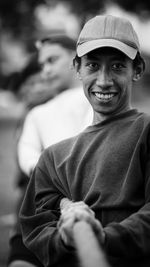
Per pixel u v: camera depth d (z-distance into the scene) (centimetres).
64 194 281
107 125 280
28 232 279
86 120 431
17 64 2291
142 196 262
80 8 1459
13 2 1595
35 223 278
